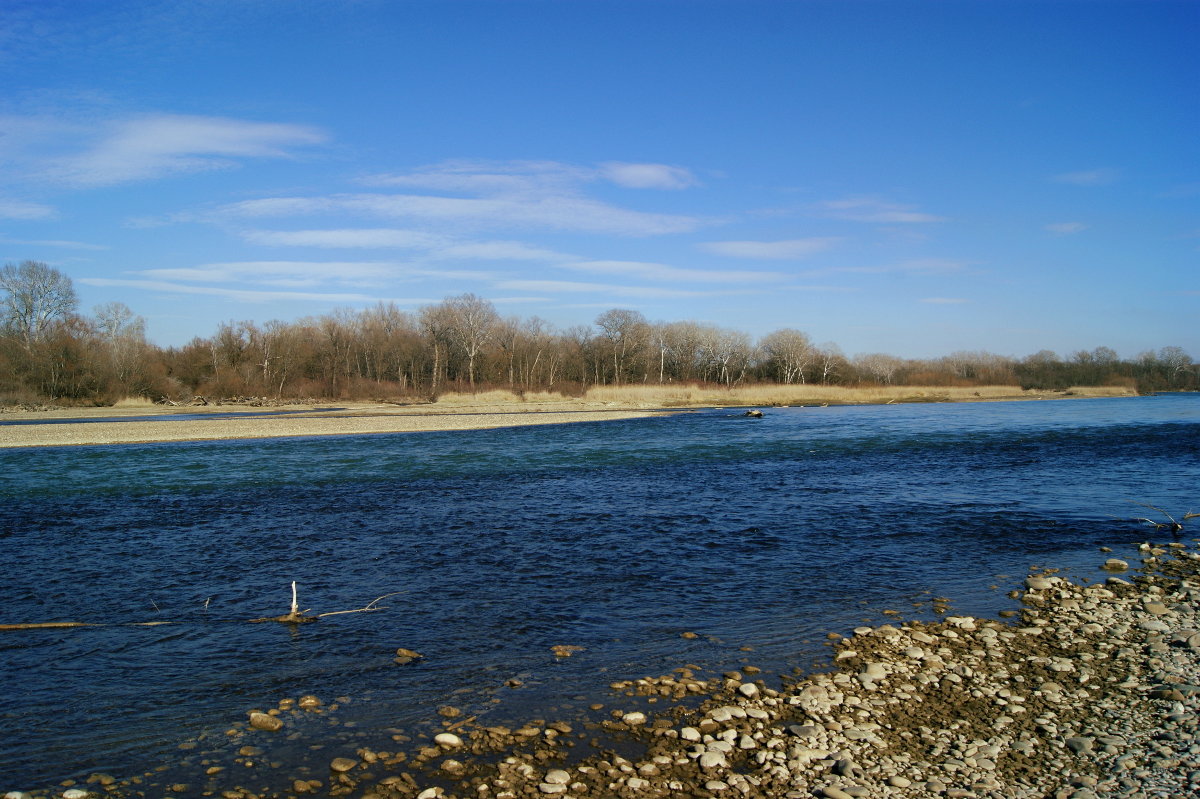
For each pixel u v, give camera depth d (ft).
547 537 55.11
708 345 396.16
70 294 303.27
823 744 23.75
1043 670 29.76
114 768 22.88
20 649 33.27
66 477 89.10
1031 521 59.36
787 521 60.18
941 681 28.78
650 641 33.63
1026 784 21.25
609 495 74.02
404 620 36.83
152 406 272.51
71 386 263.29
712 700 27.17
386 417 202.39
